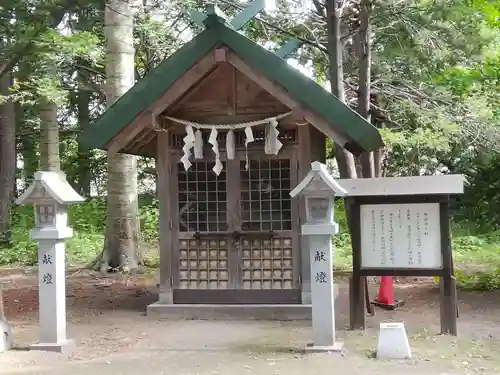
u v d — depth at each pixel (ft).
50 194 21.68
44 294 22.04
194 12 32.04
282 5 40.73
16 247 53.98
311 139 27.58
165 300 28.45
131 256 42.37
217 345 22.47
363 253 24.27
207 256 28.32
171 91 26.55
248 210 28.04
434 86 39.73
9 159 62.13
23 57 34.06
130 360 20.65
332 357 20.38
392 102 39.58
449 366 19.21
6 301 32.89
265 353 21.11
